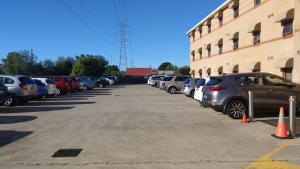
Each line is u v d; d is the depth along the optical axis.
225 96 13.98
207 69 47.25
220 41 40.72
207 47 46.72
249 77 14.21
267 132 10.89
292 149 8.61
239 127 11.89
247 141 9.58
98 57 109.75
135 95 31.36
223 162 7.48
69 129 11.68
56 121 13.60
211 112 16.56
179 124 12.67
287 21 24.03
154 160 7.66
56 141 9.73
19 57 89.38
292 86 14.28
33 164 7.43
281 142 9.41
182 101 23.81
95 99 26.02
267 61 27.31
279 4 25.17
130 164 7.36
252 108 13.32
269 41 26.95
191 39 59.22
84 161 7.62
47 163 7.50
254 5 30.22
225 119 13.93
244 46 32.78
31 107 19.42
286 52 24.11
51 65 104.31
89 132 11.07
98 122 13.27
